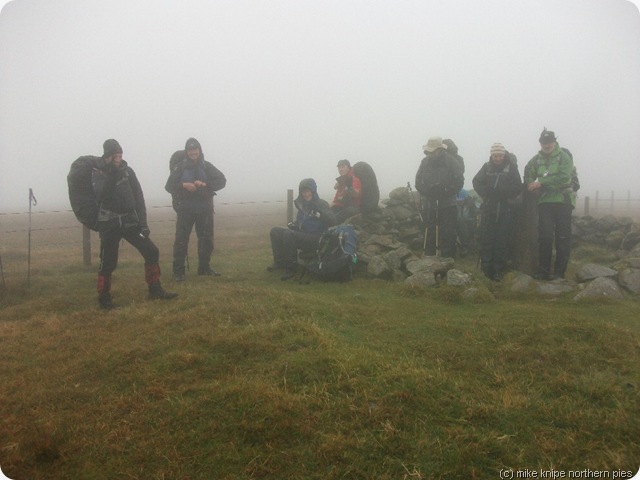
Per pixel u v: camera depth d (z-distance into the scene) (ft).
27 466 10.36
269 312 19.20
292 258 27.37
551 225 26.50
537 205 27.17
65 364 15.30
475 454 10.31
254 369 14.14
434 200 30.04
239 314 18.93
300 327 16.67
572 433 11.07
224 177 28.55
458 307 21.15
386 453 10.51
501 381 13.65
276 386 12.91
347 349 15.19
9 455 10.57
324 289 24.89
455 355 15.43
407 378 13.15
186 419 11.75
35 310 21.80
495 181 26.50
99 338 17.47
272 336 16.10
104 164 21.04
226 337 16.03
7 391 13.57
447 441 10.83
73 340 17.39
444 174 29.53
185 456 10.54
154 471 10.15
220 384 13.25
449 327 17.89
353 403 12.17
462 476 9.82
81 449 10.85
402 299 22.57
